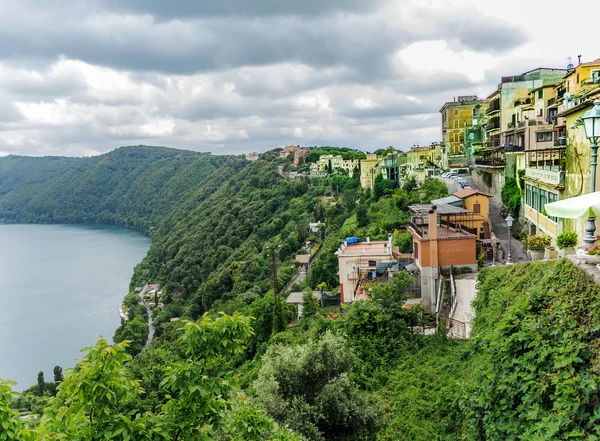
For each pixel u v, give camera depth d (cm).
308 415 1783
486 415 1098
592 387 862
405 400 2039
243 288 8119
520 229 4091
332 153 17838
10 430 754
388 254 4353
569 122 2652
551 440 860
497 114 6475
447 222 3694
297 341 3288
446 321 2695
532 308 1198
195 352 948
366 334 2672
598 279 1093
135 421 855
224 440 1345
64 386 852
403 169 9075
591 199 1280
